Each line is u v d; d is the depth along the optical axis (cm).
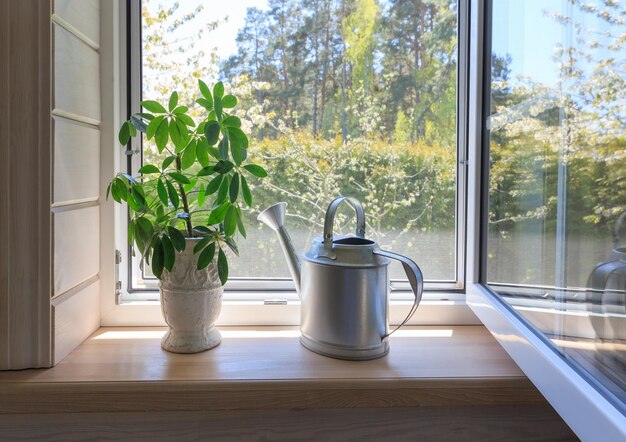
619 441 40
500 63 79
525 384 73
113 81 91
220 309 87
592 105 49
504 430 75
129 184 78
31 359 75
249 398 71
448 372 75
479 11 86
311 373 74
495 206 82
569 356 54
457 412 75
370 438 75
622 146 44
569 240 55
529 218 67
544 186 62
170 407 71
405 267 78
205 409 71
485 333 94
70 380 71
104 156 91
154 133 76
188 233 81
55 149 73
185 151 76
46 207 72
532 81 66
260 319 98
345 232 98
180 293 81
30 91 71
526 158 68
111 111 91
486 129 86
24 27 70
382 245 99
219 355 82
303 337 86
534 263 65
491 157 84
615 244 45
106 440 73
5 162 71
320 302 81
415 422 75
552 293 59
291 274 92
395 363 79
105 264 94
